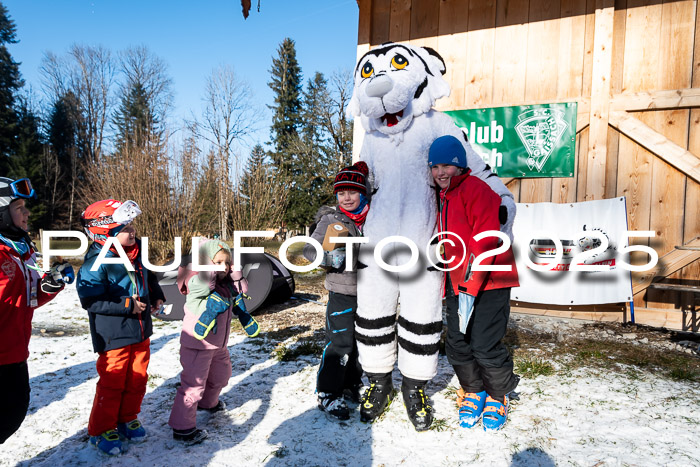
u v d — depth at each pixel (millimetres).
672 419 3141
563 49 5938
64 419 3275
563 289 5730
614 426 3053
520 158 6090
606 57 5676
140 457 2744
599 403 3414
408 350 3055
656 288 5246
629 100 5625
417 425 3021
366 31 6730
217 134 37781
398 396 3605
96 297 2701
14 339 2283
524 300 5895
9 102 44469
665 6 5539
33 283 2463
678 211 5488
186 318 2973
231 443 2900
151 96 47906
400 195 3043
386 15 6715
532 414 3250
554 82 5977
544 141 5973
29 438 3012
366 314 3129
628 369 4129
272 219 16719
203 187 16469
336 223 3146
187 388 2904
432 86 3172
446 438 2936
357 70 3381
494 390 2990
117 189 16297
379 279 3084
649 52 5602
